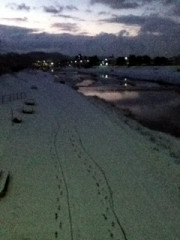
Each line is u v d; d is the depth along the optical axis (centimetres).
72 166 2059
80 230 1306
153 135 3050
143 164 2136
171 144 2725
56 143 2592
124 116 4159
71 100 5547
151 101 5797
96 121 3625
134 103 5550
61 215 1420
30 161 2117
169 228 1341
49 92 6756
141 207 1514
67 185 1748
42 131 2977
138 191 1694
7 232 1280
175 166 2112
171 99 6066
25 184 1741
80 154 2322
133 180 1845
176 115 4312
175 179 1891
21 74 13675
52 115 3853
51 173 1920
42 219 1383
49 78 12275
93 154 2334
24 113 3816
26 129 3009
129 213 1453
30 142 2569
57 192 1655
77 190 1684
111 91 7669
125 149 2484
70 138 2775
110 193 1656
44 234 1272
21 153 2270
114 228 1327
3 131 2822
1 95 5375
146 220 1398
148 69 19350
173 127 3559
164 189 1736
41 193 1636
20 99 5044
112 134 2991
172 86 8706
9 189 1667
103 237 1262
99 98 6134
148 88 8269
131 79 11819
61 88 7900
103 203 1543
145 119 4025
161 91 7519
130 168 2048
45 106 4578
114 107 4994
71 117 3800
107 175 1912
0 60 13162
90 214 1434
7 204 1506
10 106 4216
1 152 2245
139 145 2614
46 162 2116
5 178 1712
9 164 2034
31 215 1413
